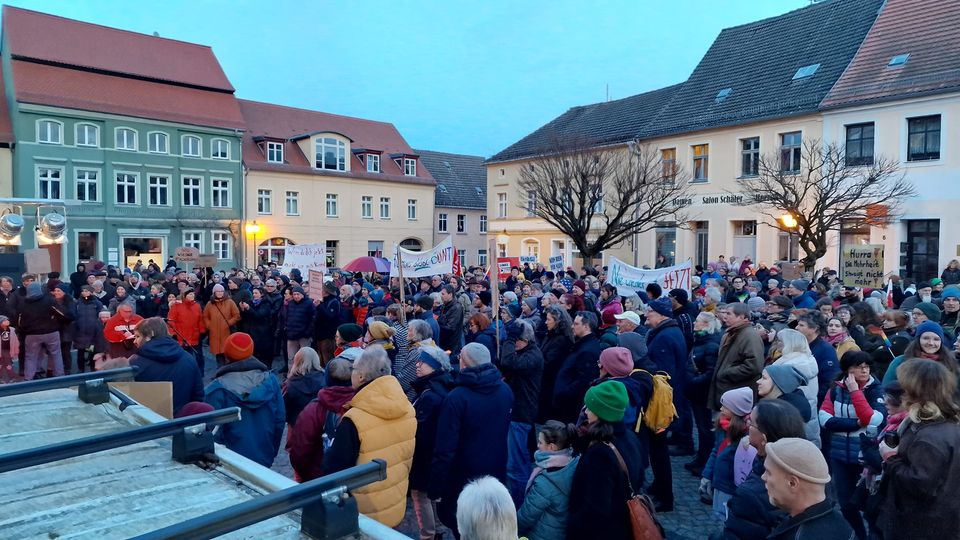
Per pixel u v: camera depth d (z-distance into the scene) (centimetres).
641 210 2838
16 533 207
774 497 273
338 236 4184
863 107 2262
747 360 579
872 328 693
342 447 398
